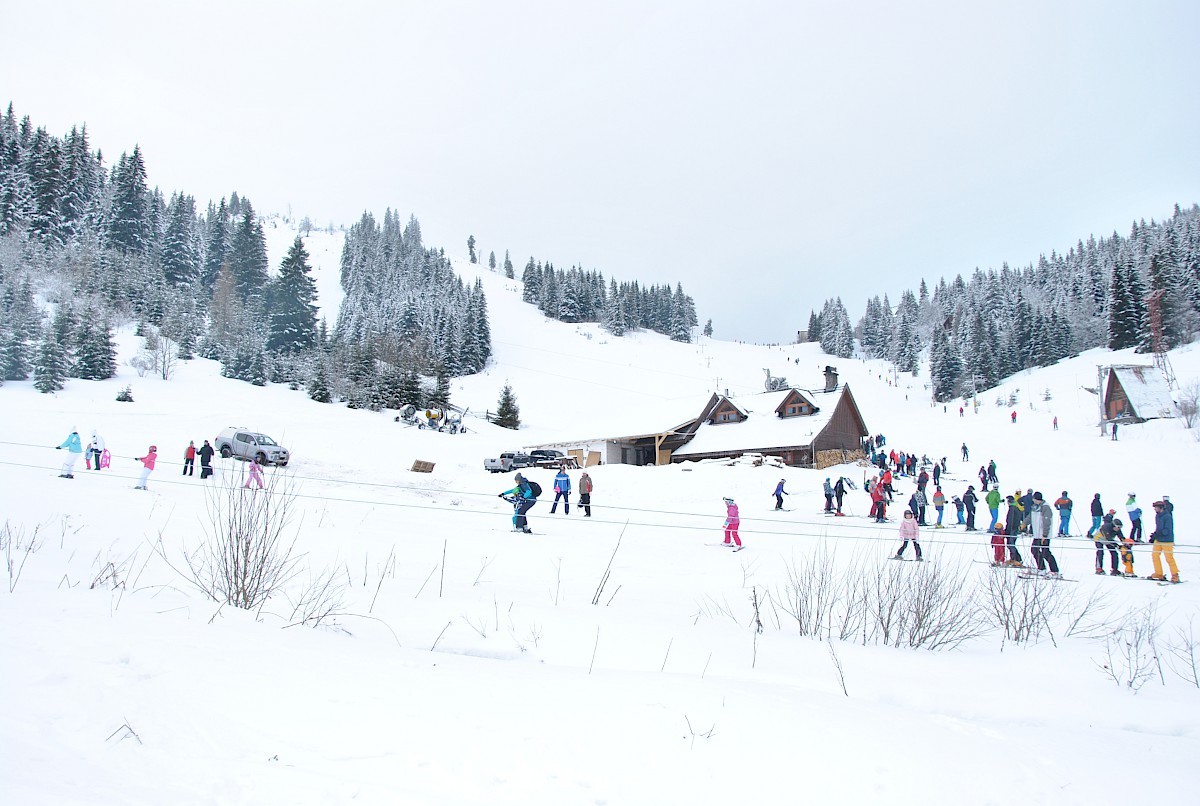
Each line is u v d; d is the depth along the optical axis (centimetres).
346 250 15400
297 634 547
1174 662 754
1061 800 352
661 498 2883
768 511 2633
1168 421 4891
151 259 8756
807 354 15062
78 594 565
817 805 322
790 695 489
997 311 12281
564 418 8181
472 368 9938
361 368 6662
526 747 360
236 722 354
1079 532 2242
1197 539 2142
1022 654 780
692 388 10319
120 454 2823
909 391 10850
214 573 798
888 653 739
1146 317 8075
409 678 450
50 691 359
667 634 711
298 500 1988
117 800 270
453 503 2362
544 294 15075
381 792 301
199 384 5478
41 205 7925
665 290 16950
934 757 389
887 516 2500
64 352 4894
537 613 769
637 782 333
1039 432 5269
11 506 1266
